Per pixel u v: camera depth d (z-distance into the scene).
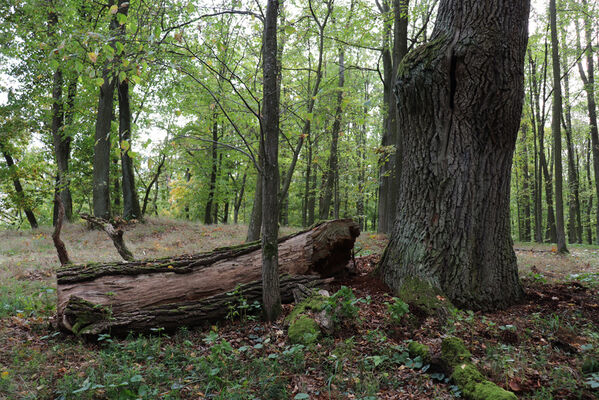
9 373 3.19
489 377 3.10
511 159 5.11
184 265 4.96
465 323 4.18
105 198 13.90
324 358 3.48
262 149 4.39
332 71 17.61
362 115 11.78
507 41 4.65
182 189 24.77
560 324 4.13
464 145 4.91
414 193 5.26
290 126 8.99
